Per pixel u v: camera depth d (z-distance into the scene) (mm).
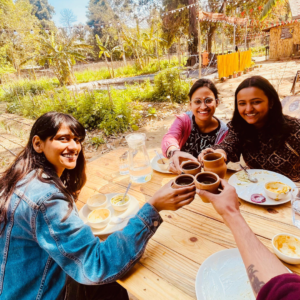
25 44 21484
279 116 1550
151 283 866
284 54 16609
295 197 1105
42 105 8484
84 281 807
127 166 1847
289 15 20250
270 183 1347
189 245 1029
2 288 893
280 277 490
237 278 835
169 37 19469
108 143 5172
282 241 959
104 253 841
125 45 20391
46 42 16750
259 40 26234
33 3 59969
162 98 8195
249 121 1557
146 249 1032
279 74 10422
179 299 798
